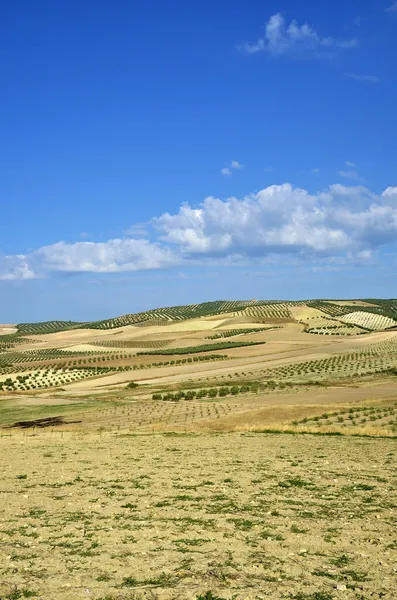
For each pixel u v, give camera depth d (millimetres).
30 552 12328
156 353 154375
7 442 37000
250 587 10180
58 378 117250
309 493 18625
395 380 87750
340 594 9859
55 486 20125
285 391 79375
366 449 30609
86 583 10375
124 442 35688
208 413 59188
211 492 18844
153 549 12469
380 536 13562
